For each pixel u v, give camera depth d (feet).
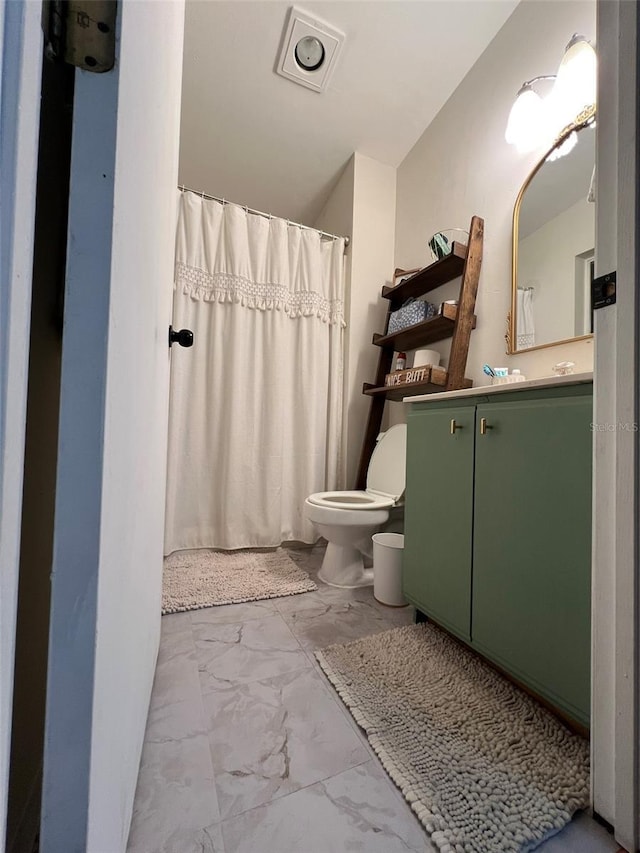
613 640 1.99
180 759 2.34
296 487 6.82
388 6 4.85
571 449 2.47
